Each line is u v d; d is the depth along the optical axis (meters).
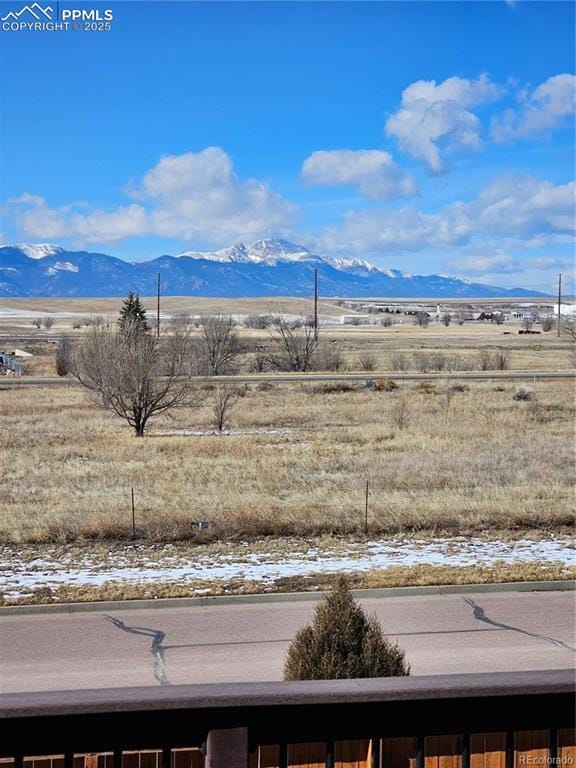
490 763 3.42
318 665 7.25
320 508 20.05
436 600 14.16
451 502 20.75
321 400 48.28
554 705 3.32
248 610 13.59
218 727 3.12
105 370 36.22
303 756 3.29
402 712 3.24
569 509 20.20
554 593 14.64
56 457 29.88
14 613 13.45
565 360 85.94
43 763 3.56
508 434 34.94
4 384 58.81
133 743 3.12
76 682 10.34
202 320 74.12
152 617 13.24
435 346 108.12
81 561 16.47
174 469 26.84
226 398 41.50
